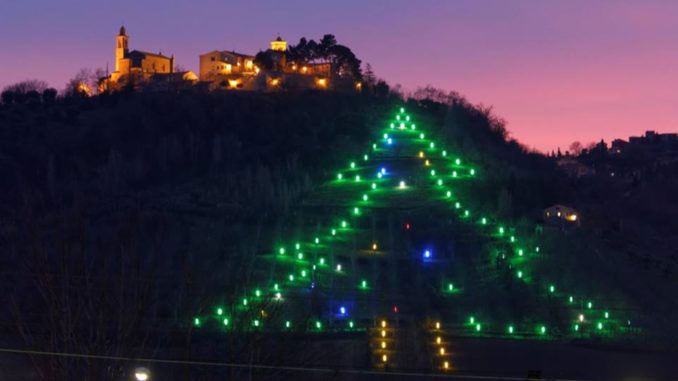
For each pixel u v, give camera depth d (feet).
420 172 543.80
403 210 457.68
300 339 191.52
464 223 437.58
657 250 488.44
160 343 177.99
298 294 291.38
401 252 380.37
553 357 230.07
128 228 208.13
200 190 533.55
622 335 261.85
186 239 374.84
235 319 183.83
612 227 534.78
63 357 157.58
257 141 647.15
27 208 193.16
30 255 175.32
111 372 158.30
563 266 372.79
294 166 577.43
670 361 231.09
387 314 278.05
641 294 349.00
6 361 175.52
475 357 224.53
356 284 322.34
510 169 592.19
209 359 170.40
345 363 205.77
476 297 317.63
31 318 172.24
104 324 158.61
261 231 418.51
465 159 591.37
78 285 164.25
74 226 185.37
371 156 588.09
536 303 313.73
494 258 377.30
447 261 369.91
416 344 232.94
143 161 601.62
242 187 529.04
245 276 223.92
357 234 410.72
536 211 524.11
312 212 460.96
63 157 614.75
